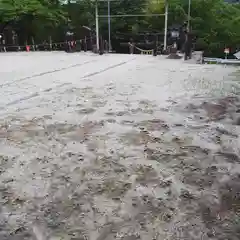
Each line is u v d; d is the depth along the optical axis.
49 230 2.39
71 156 3.67
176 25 23.17
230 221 2.47
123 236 2.31
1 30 24.17
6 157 3.66
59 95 6.86
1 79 9.17
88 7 25.88
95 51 18.69
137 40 25.61
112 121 4.94
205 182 3.06
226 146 3.95
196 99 6.42
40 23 24.94
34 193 2.90
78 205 2.70
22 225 2.45
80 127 4.67
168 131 4.49
